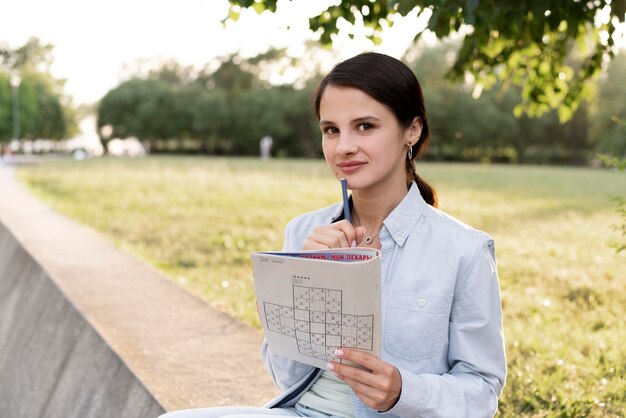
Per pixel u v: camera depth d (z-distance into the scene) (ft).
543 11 11.26
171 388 11.57
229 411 6.20
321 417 6.06
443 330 5.74
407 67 5.97
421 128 6.22
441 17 10.80
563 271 22.38
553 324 16.21
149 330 15.20
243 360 13.20
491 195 54.65
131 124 239.91
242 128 222.28
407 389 5.27
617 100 135.74
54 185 66.44
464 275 5.73
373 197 6.22
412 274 5.82
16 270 25.77
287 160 160.25
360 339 5.21
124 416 11.53
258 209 42.93
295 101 214.90
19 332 20.17
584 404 11.20
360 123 5.83
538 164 211.61
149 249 28.78
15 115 222.89
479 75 16.02
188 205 45.75
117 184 65.46
